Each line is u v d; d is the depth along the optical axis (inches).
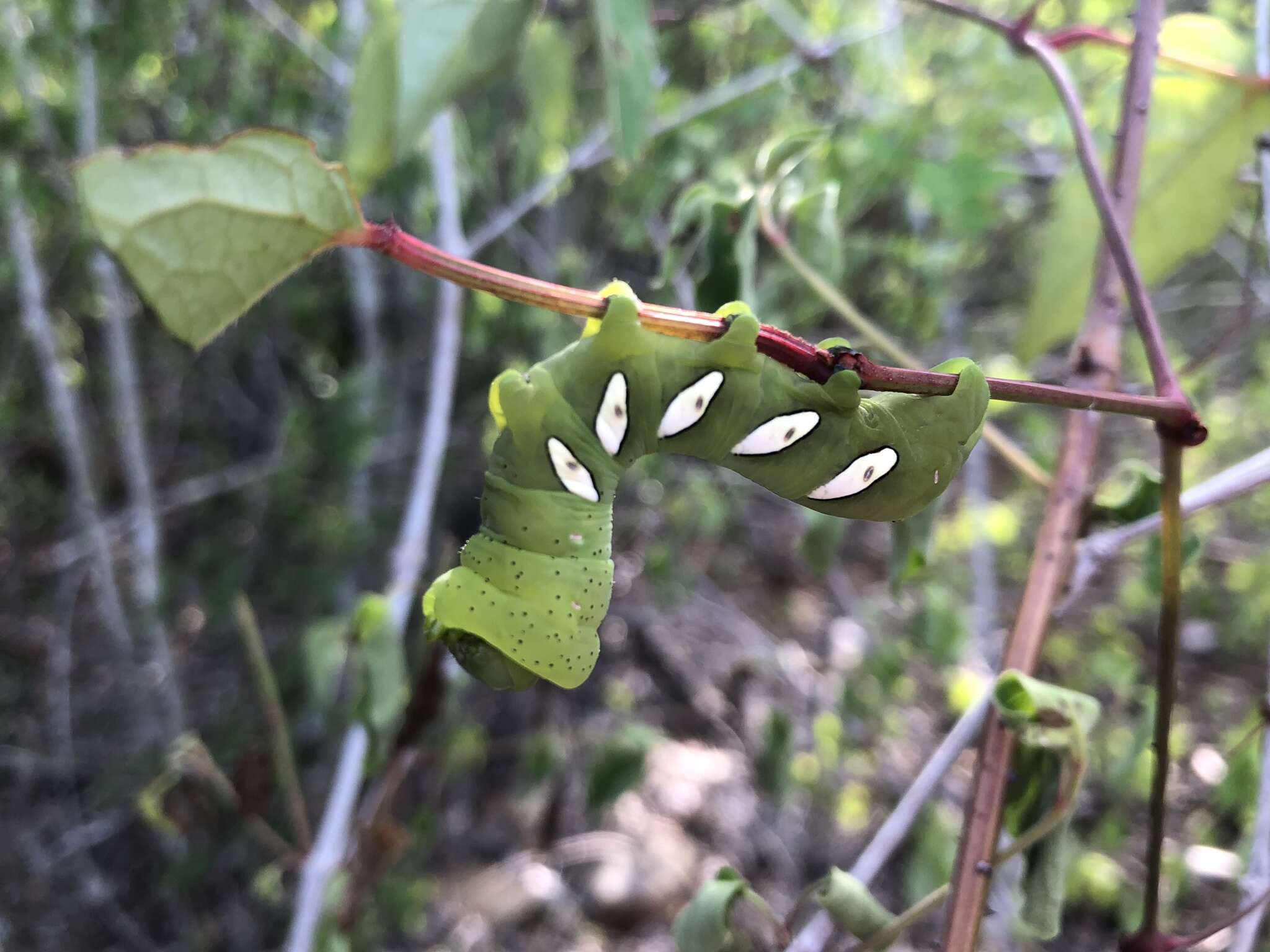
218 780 7.3
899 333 16.5
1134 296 4.0
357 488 15.9
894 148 11.3
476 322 14.6
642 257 19.5
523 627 3.7
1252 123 5.7
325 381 17.0
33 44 11.9
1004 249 17.8
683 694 18.7
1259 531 19.6
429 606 3.8
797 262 5.5
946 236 14.1
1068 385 4.8
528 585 3.7
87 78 11.3
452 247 8.6
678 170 12.7
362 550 15.8
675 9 10.2
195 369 18.2
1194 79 5.7
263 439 19.6
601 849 15.5
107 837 15.2
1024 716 3.8
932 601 11.6
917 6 13.3
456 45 4.3
